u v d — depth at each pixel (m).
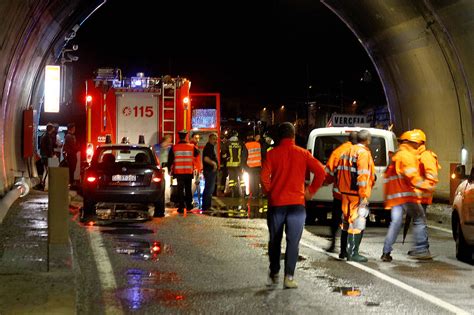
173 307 8.24
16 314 7.16
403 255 12.30
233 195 23.36
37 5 16.55
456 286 9.65
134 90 22.20
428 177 11.62
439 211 18.39
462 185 12.06
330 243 13.59
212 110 26.58
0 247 11.16
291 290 9.20
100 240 13.27
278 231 9.23
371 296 8.94
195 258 11.45
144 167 16.83
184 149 18.34
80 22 25.03
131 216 17.42
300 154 9.17
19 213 15.62
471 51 19.09
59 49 25.61
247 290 9.16
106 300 8.55
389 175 11.70
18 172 21.42
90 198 16.62
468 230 11.23
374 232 15.53
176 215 17.75
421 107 24.05
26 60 19.83
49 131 22.78
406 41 22.69
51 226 10.78
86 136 22.06
